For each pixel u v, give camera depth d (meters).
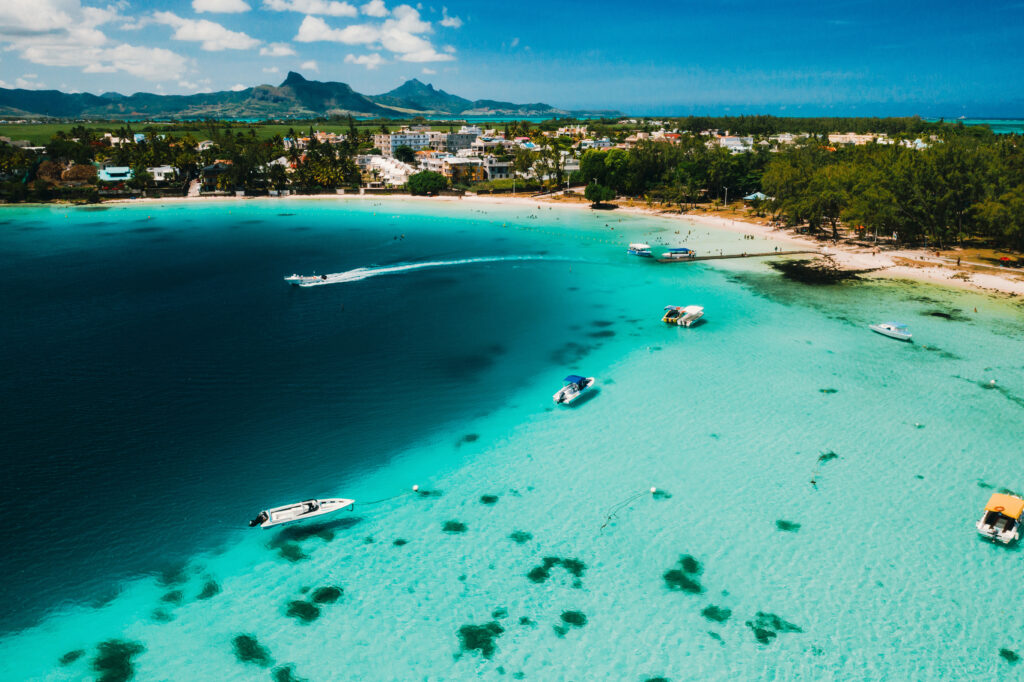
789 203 147.88
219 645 38.97
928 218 128.62
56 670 36.91
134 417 66.44
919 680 36.53
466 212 194.12
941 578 44.09
